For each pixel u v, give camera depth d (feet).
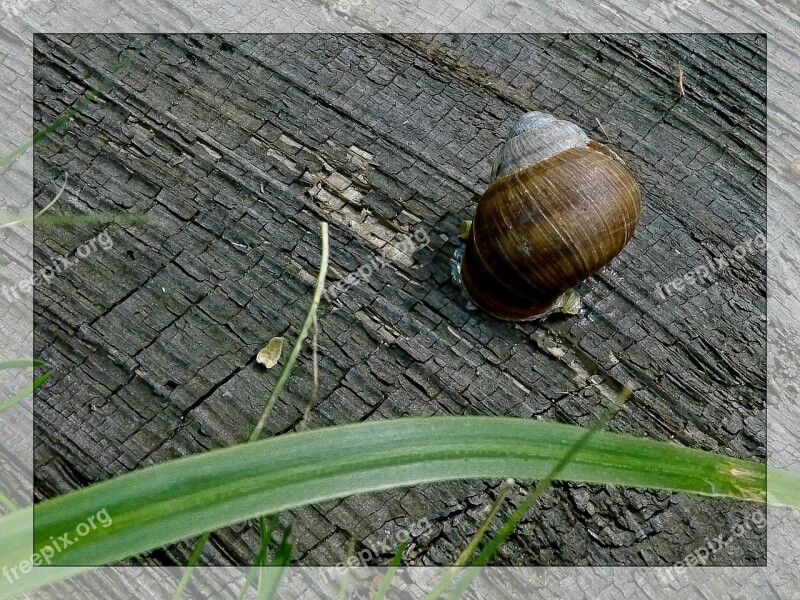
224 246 0.82
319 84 0.87
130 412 0.77
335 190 0.84
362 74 0.88
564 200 0.79
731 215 0.85
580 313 0.82
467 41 0.89
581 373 0.80
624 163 0.86
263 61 0.87
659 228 0.84
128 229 0.82
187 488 0.64
